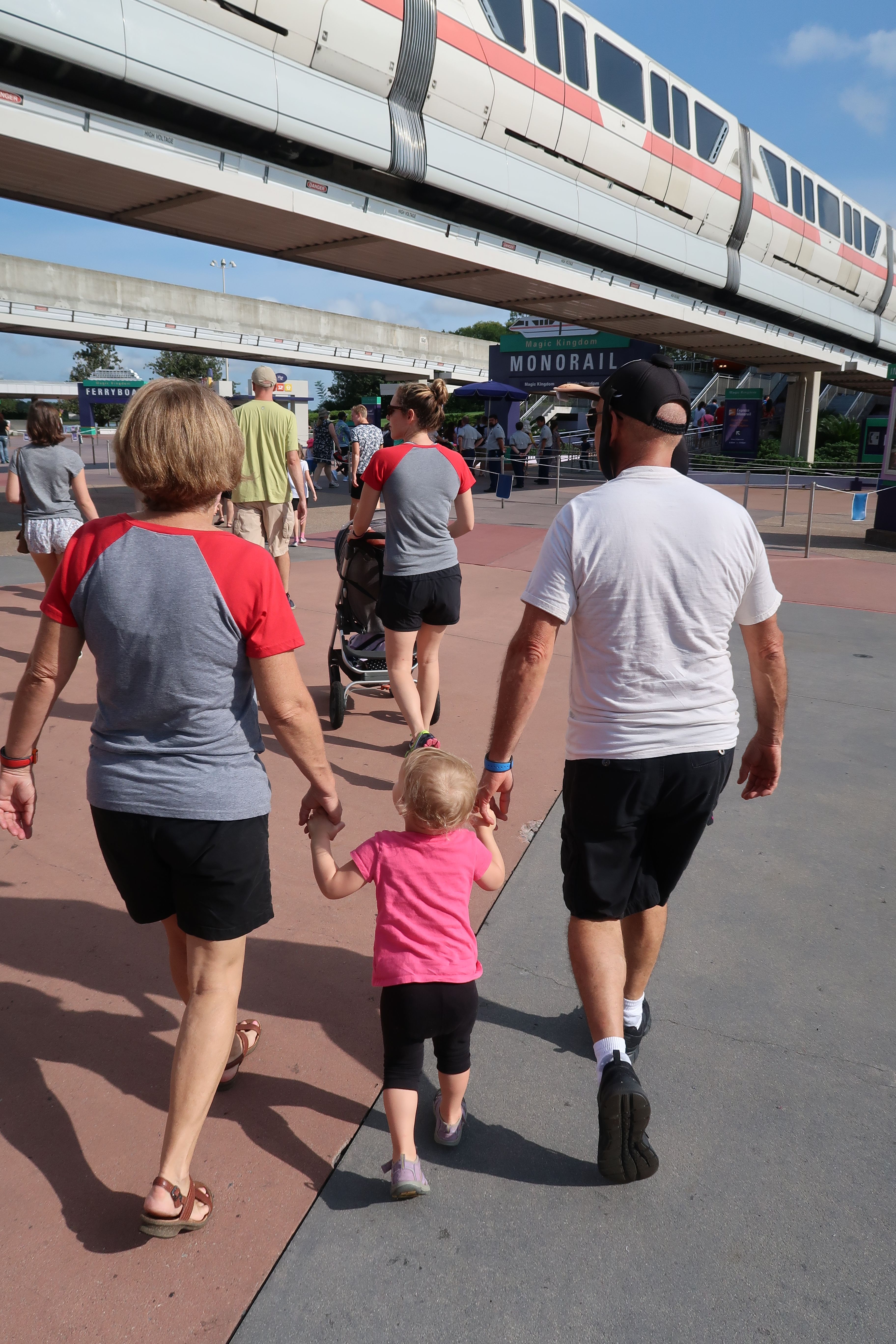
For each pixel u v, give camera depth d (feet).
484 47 44.57
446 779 6.30
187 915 5.75
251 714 5.87
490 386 87.04
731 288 75.46
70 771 13.55
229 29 33.94
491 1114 7.11
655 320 77.71
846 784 14.01
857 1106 7.23
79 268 115.24
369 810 12.60
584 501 6.24
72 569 5.43
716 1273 5.72
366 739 15.52
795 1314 5.44
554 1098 7.30
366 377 239.09
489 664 20.25
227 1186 6.29
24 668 18.31
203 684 5.45
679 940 9.64
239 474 5.72
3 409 225.97
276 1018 8.12
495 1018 8.27
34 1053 7.56
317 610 25.50
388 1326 5.31
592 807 6.37
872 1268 5.77
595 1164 6.63
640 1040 7.91
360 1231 5.97
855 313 100.07
